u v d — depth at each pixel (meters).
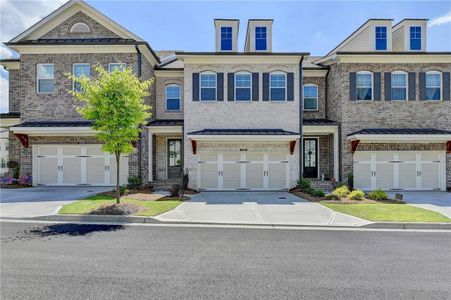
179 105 19.53
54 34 17.14
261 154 16.70
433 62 16.89
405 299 4.27
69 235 7.63
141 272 5.19
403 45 17.62
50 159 16.84
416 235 7.87
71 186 16.69
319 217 9.66
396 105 16.97
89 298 4.22
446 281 4.91
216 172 16.69
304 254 6.24
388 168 16.81
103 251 6.34
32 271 5.21
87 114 10.13
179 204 11.80
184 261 5.76
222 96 16.84
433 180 16.77
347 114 16.97
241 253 6.28
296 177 16.56
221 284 4.72
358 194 12.88
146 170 17.39
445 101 16.92
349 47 19.19
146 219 9.27
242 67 16.83
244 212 10.40
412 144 16.72
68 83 16.72
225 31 17.53
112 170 16.83
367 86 17.06
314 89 19.30
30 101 16.75
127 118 10.09
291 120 16.86
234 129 16.80
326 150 19.06
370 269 5.42
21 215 9.66
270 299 4.23
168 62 20.94
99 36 17.03
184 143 16.80
